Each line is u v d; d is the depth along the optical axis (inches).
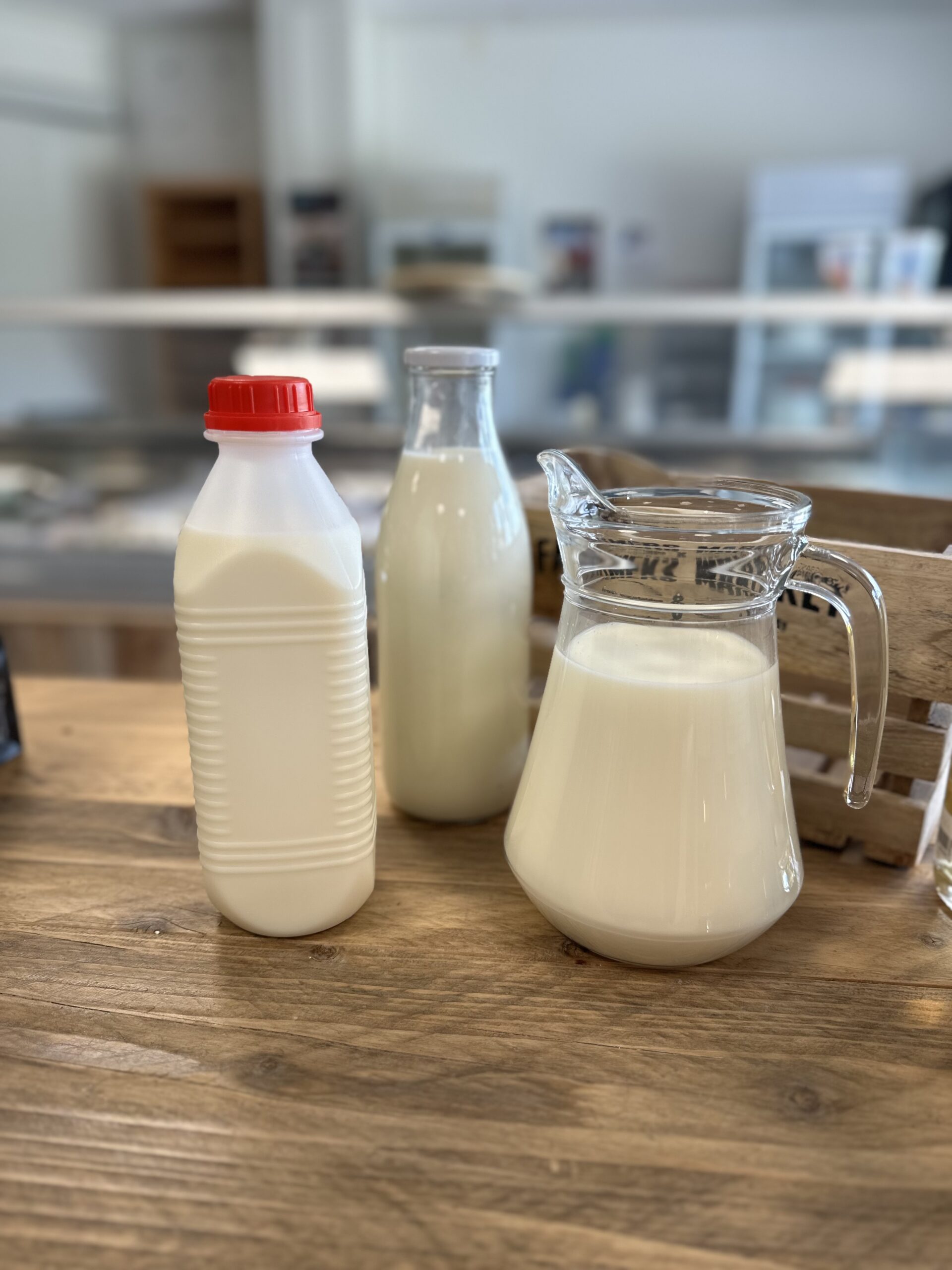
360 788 17.9
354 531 17.0
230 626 16.1
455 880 20.5
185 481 92.0
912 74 146.9
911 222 151.5
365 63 155.3
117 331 96.6
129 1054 15.4
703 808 15.9
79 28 161.0
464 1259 11.9
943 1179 13.2
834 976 17.4
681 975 17.5
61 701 30.9
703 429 102.3
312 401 16.2
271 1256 12.0
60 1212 12.6
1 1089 14.7
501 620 21.0
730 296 98.7
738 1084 14.8
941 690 19.0
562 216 161.5
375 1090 14.7
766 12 146.7
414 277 91.9
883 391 97.7
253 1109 14.3
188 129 168.7
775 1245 12.2
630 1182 13.1
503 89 157.5
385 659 21.8
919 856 20.9
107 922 19.1
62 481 89.2
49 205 166.2
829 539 23.6
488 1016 16.3
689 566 15.7
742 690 16.1
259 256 167.0
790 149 153.4
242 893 17.8
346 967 17.6
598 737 16.3
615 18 151.3
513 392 105.4
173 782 25.0
